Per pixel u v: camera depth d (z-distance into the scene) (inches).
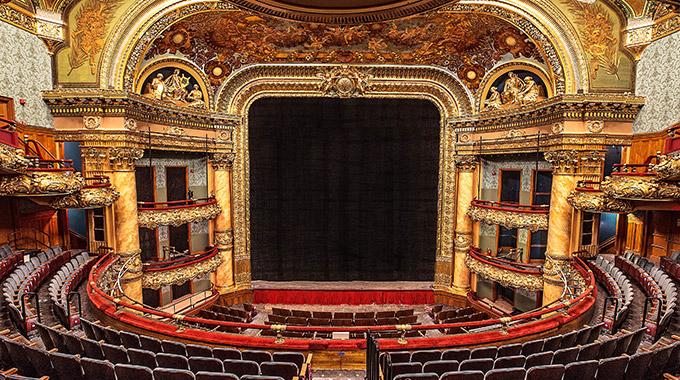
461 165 762.2
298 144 808.9
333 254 838.5
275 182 813.2
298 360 281.7
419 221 823.7
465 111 758.5
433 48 709.3
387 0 233.6
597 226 572.7
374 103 798.5
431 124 796.6
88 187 478.3
